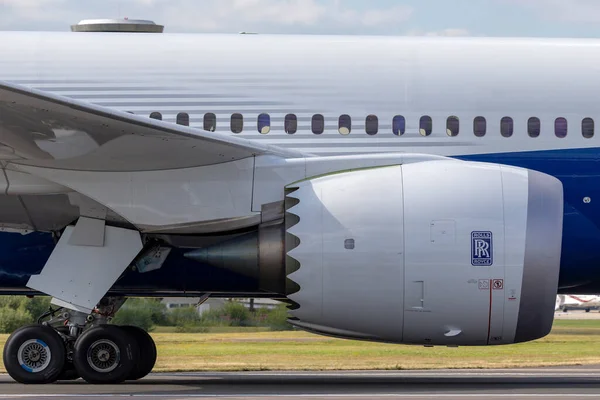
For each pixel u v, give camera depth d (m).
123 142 45.19
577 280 51.56
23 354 48.88
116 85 50.34
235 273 51.00
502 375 60.09
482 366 68.50
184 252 51.09
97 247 48.91
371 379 55.81
